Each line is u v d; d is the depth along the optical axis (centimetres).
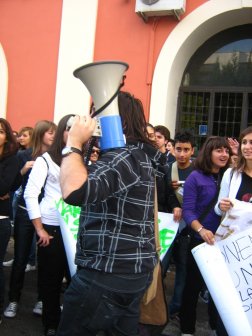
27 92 753
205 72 739
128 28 693
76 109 720
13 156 309
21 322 343
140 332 210
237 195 279
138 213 177
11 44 763
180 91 746
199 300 423
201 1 659
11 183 301
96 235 174
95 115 180
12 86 762
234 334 236
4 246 308
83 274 177
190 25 662
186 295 313
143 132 196
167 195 347
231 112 724
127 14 694
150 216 185
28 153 415
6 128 305
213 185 309
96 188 159
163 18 676
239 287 250
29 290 418
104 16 707
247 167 284
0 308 323
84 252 178
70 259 275
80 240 182
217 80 732
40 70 745
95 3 709
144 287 182
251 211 257
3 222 304
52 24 738
